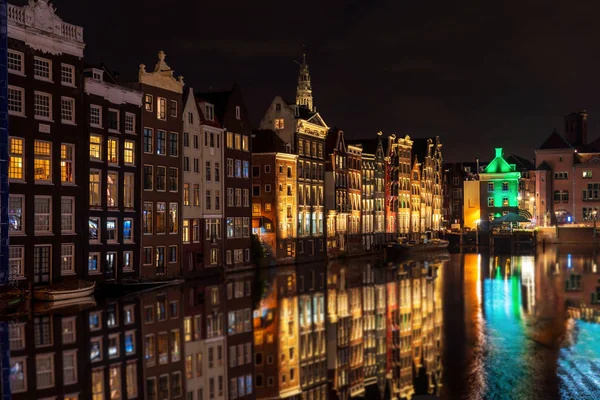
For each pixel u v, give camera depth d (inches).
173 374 1299.2
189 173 2992.1
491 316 1984.5
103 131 2498.8
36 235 2217.0
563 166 6830.7
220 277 3051.2
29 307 1979.6
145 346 1496.1
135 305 2074.3
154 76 2780.5
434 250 5383.9
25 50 2199.8
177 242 2888.8
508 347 1569.9
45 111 2276.1
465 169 7544.3
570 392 1215.6
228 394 1214.3
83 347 1464.1
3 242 1988.2
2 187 1990.7
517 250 5536.4
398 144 5654.5
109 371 1290.6
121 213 2571.4
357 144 5182.1
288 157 3878.0
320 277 3083.2
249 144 3511.3
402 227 5703.7
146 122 2731.3
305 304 2171.5
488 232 6200.8
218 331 1692.9
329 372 1379.2
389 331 1761.8
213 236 3157.0
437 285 2763.3
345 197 4635.8
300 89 5575.8
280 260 3789.4
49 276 2258.9
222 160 3238.2
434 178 6491.1
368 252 4911.4
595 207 6717.5
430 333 1736.0
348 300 2278.5
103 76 2667.3
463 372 1358.3
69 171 2359.7
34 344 1486.2
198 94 3405.5
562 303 2253.9
